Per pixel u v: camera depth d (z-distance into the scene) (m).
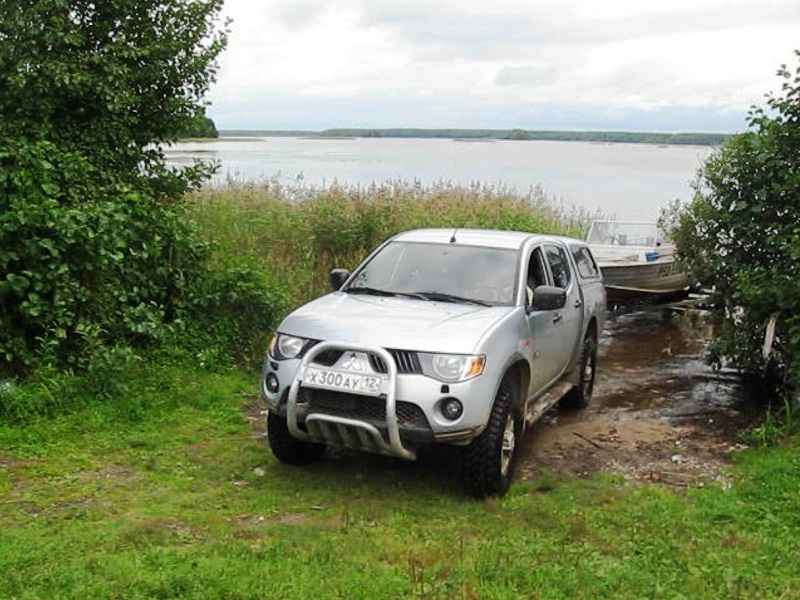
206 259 10.58
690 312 15.24
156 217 9.98
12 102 9.53
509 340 6.58
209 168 11.38
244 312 10.51
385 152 100.31
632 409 9.46
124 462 6.78
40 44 9.56
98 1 9.98
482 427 6.12
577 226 19.05
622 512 6.10
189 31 10.69
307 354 6.26
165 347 9.46
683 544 5.43
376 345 6.11
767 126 9.66
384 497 6.29
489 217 16.61
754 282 9.52
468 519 5.89
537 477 7.03
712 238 10.45
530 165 77.25
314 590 4.37
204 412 8.21
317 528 5.54
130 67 10.33
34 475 6.36
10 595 4.15
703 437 8.38
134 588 4.27
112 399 7.97
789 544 5.50
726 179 10.28
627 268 14.57
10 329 8.08
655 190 44.41
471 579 4.64
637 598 4.55
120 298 9.15
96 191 9.44
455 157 92.31
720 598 4.61
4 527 5.34
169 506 5.88
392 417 5.89
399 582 4.53
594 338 9.60
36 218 8.09
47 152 9.02
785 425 8.27
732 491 6.68
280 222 14.80
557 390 8.36
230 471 6.74
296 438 6.40
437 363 6.04
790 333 8.85
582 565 4.97
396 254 7.79
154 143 10.98
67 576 4.37
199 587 4.32
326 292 12.84
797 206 9.55
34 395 7.55
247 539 5.29
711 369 11.59
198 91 10.98
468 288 7.28
